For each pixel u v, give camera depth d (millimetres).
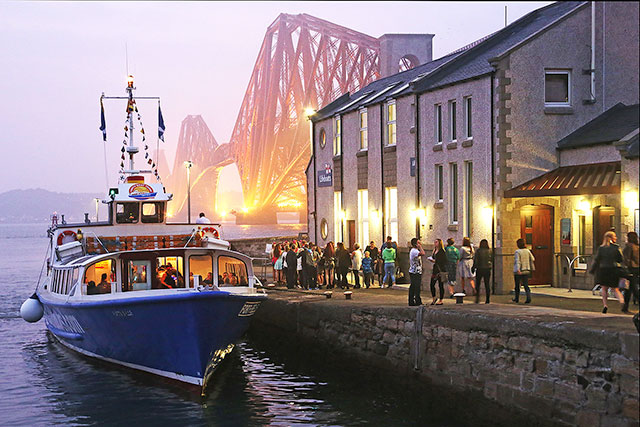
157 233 23297
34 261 90312
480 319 14664
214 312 17578
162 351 18312
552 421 12844
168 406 17188
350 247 31875
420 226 25828
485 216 22422
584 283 21125
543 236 22297
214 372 19469
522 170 21984
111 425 15852
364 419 15672
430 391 16219
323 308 20625
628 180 18078
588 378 12133
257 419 15984
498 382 14133
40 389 19000
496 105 21984
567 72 22453
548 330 12953
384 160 28609
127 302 17984
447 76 25406
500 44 25656
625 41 22000
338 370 19859
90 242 21797
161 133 25531
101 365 21625
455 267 18891
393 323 17656
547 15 25547
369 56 119875
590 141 20953
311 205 36406
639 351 11227
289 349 22469
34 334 28609
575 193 20047
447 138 24516
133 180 23672
